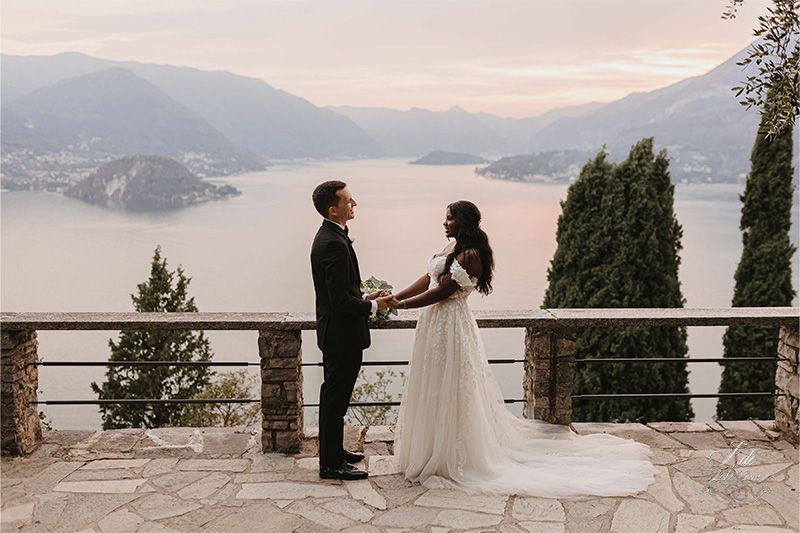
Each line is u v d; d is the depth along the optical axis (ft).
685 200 184.34
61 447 14.60
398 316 14.33
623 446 14.26
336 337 12.91
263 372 14.12
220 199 265.75
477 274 12.93
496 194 260.01
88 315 14.48
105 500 12.28
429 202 260.42
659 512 11.84
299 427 14.58
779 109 11.16
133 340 41.70
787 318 14.65
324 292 12.91
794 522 11.47
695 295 77.20
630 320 14.53
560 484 12.59
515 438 14.15
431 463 12.97
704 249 113.39
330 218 12.87
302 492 12.60
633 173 32.50
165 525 11.40
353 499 12.34
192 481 13.04
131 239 160.35
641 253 32.24
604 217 32.55
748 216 31.83
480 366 13.42
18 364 14.08
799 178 30.96
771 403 30.35
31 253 136.67
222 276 120.57
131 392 41.55
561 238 34.30
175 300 48.32
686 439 15.06
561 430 14.82
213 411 29.84
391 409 26.84
